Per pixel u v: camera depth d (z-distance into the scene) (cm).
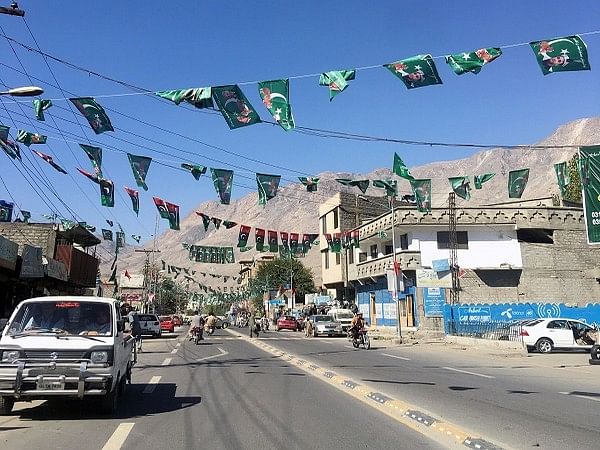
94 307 934
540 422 823
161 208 1862
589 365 1778
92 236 3672
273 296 8331
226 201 1538
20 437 720
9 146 1391
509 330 2577
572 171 4016
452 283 3656
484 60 1029
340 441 704
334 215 5397
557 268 3781
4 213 2297
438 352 2347
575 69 1026
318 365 1719
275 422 824
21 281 2662
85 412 898
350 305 5188
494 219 3747
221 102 1112
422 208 1783
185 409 934
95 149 1381
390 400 996
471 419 846
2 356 801
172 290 11381
